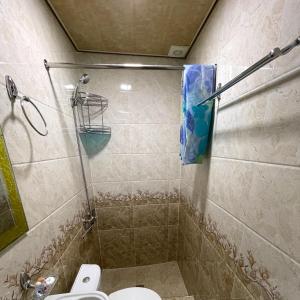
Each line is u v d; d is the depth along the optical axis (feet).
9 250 1.84
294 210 1.56
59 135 3.29
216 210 3.16
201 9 3.34
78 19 3.58
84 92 4.52
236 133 2.49
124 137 5.21
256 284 2.10
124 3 3.19
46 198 2.65
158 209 5.73
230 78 2.70
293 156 1.56
